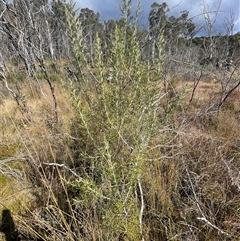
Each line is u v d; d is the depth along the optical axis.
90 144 1.90
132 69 1.64
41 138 2.64
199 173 2.13
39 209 1.94
